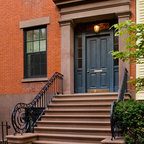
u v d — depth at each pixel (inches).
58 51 370.0
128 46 231.0
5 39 409.7
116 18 357.4
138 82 269.7
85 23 380.8
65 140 258.1
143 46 240.8
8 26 409.4
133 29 233.9
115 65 357.7
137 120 212.7
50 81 332.8
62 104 312.5
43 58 389.1
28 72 398.0
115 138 223.1
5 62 405.7
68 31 364.2
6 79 401.7
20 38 399.5
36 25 387.9
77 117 281.0
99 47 372.2
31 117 302.8
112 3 337.4
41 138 270.7
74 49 382.9
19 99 388.2
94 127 262.8
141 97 313.4
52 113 305.3
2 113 397.4
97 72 369.1
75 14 361.4
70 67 361.1
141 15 326.6
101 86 364.5
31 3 395.2
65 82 358.9
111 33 363.6
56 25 374.9
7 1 414.3
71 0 355.9
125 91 300.8
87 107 295.6
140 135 213.5
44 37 391.5
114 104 227.1
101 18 357.7
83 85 372.2
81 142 249.4
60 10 374.6
